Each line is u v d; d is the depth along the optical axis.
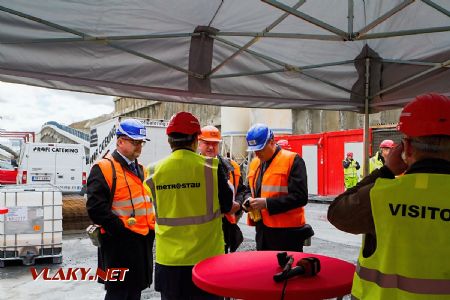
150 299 5.72
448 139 1.68
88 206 3.70
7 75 3.44
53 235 7.75
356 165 15.99
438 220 1.62
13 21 3.24
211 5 3.37
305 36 3.24
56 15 3.26
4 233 7.50
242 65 4.38
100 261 3.99
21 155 17.75
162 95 4.25
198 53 4.06
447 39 4.07
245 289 2.14
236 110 25.19
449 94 4.35
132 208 3.83
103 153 15.05
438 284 1.60
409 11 3.60
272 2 2.80
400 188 1.69
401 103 4.77
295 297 2.09
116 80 3.91
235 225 4.52
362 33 3.01
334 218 1.92
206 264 2.69
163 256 3.27
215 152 4.63
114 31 3.59
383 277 1.67
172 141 3.33
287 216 4.04
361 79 4.83
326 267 2.57
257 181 4.33
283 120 23.36
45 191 7.75
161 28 3.66
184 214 3.23
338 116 24.86
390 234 1.68
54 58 3.56
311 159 20.00
